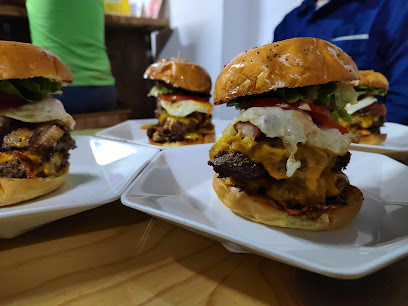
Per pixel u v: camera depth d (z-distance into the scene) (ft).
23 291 0.45
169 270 0.50
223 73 0.66
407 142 1.29
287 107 0.62
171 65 1.41
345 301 0.43
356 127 1.29
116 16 2.43
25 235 0.61
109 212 0.71
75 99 2.04
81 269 0.50
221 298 0.44
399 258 0.42
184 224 0.52
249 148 0.61
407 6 1.87
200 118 1.40
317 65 0.58
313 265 0.40
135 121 1.67
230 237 0.47
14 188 0.69
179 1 2.65
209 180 0.85
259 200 0.62
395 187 0.75
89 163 0.98
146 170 0.78
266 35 2.51
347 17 2.07
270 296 0.44
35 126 0.77
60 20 1.88
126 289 0.45
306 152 0.60
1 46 0.69
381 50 1.99
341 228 0.62
